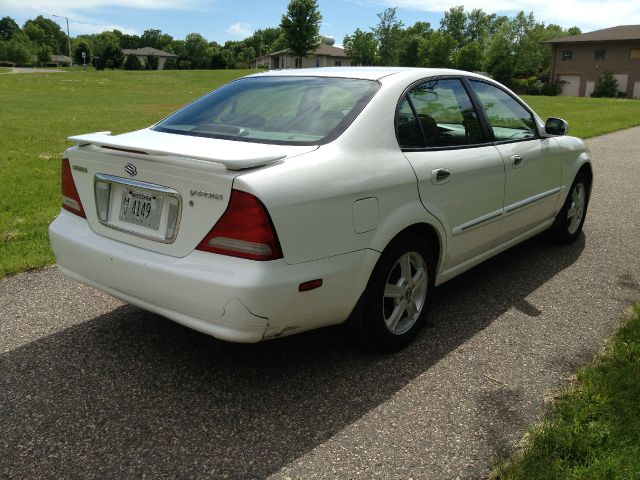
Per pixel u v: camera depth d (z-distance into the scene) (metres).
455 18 119.25
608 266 4.95
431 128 3.57
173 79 54.69
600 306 4.11
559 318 3.91
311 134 3.09
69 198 3.31
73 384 3.07
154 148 2.85
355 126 3.11
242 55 142.00
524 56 90.31
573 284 4.54
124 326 3.76
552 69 70.12
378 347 3.35
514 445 2.58
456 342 3.57
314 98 3.39
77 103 26.25
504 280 4.63
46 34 180.88
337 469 2.45
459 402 2.92
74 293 4.27
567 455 2.42
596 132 16.14
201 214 2.67
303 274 2.71
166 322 3.83
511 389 3.04
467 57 85.56
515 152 4.27
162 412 2.84
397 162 3.20
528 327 3.78
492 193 4.00
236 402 2.93
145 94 34.47
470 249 3.95
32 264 4.74
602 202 7.40
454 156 3.63
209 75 63.25
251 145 2.99
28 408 2.86
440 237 3.56
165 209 2.82
